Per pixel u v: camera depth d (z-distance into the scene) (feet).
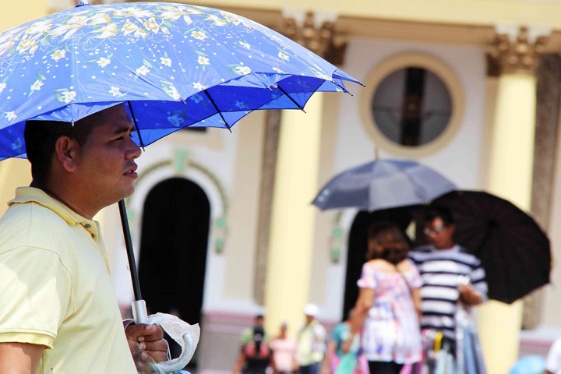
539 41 183.11
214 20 25.35
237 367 162.50
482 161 198.90
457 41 198.18
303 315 184.44
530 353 192.75
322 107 199.21
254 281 198.90
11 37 24.43
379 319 67.51
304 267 184.34
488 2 183.01
